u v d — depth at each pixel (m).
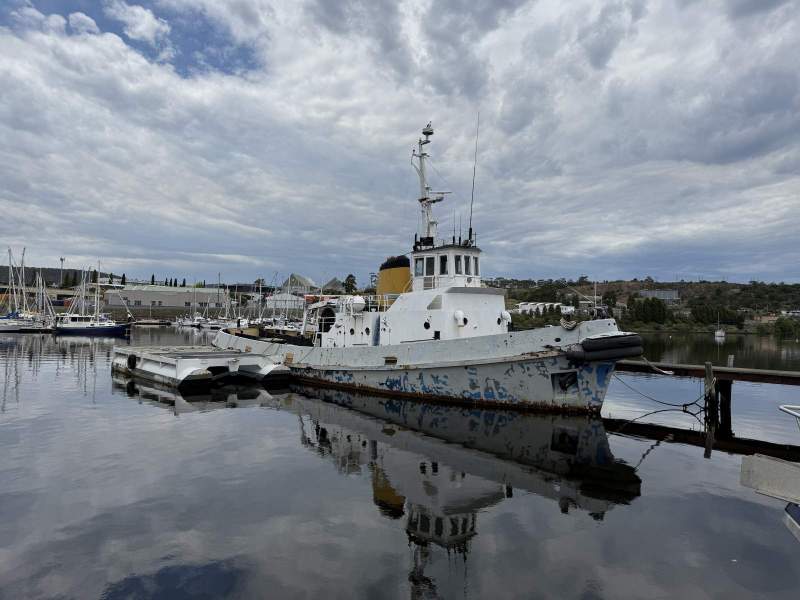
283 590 6.07
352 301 21.44
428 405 17.77
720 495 9.58
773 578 6.49
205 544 7.25
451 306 18.25
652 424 16.73
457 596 5.98
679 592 6.14
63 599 5.86
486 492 9.56
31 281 131.25
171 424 14.95
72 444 12.57
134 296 120.94
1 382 23.48
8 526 7.80
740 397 23.58
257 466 10.94
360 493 9.38
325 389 21.97
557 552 7.13
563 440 13.55
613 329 14.76
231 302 122.50
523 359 15.49
